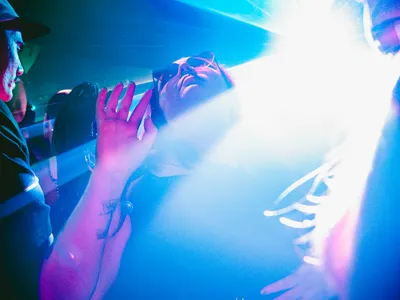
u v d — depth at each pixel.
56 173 2.06
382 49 0.82
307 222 1.07
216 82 1.25
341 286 0.87
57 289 0.99
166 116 1.24
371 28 0.83
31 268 0.96
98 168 1.02
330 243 0.93
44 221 1.04
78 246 1.02
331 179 0.96
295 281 1.10
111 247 1.18
